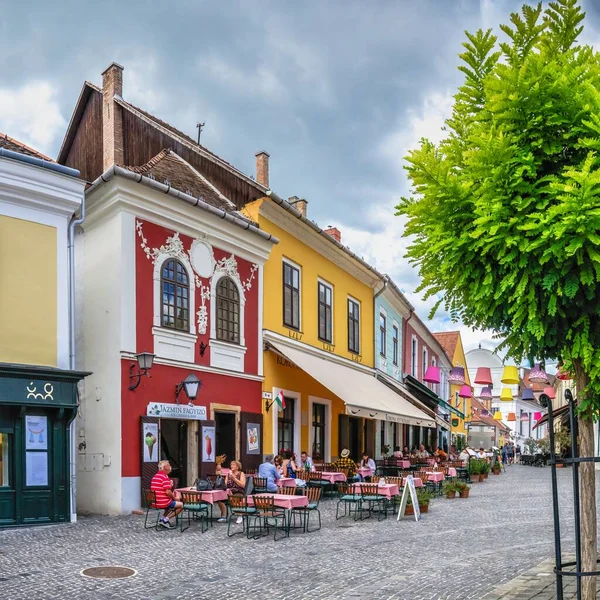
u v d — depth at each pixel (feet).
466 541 38.70
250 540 37.88
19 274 41.65
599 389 17.39
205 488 42.93
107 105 61.31
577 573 15.58
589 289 16.69
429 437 126.21
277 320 66.03
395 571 30.01
